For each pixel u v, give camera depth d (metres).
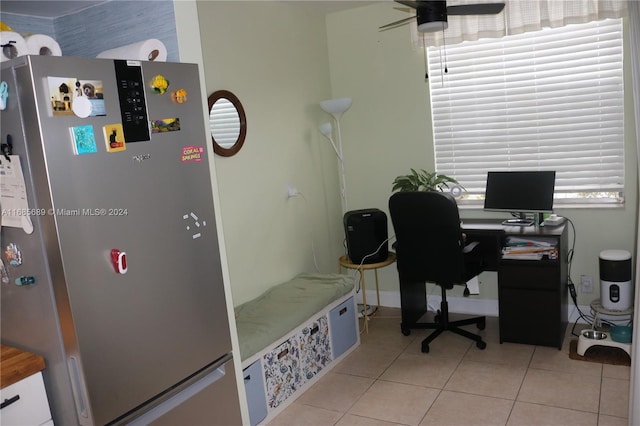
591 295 3.71
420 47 3.90
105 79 1.65
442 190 3.97
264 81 3.61
